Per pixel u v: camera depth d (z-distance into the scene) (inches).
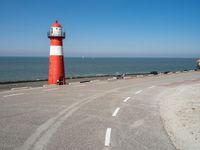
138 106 496.7
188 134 298.5
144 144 259.4
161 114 417.4
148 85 988.6
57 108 454.9
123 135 290.5
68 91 743.1
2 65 5536.4
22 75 2802.7
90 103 522.3
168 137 285.0
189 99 597.0
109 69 4183.1
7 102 516.7
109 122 354.0
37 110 431.5
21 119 360.2
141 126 334.3
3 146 245.8
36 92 706.8
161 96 662.5
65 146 248.2
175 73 1979.6
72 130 307.4
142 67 4918.8
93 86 927.0
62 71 1184.2
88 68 4554.6
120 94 687.1
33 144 252.8
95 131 305.0
